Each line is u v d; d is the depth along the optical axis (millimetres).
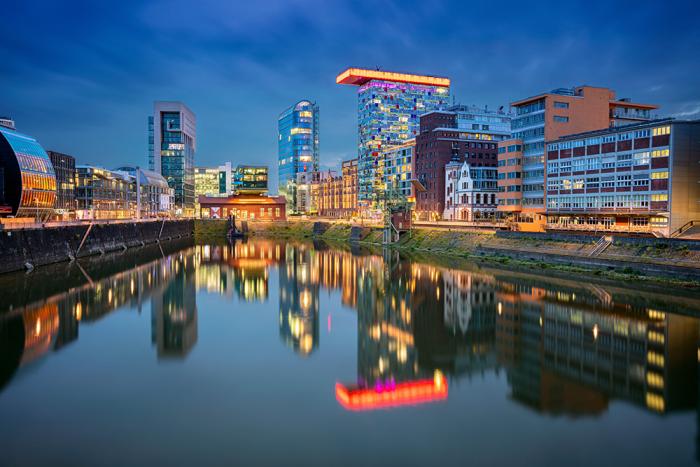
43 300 72938
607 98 132000
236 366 46469
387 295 80938
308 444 31391
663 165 93812
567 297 71125
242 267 117312
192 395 39219
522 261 103562
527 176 132000
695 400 37469
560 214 118938
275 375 44156
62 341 53281
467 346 52219
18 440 31672
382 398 38875
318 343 54688
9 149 127062
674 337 51625
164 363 46844
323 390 40594
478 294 76562
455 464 28953
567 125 127750
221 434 32719
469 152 181750
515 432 32812
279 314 69125
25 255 100312
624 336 52875
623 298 68312
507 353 49406
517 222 125500
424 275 97312
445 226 146250
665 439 31531
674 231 92188
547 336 54438
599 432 32594
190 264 122500
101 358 47938
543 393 39188
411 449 30734
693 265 73875
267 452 30406
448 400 38219
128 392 39750
